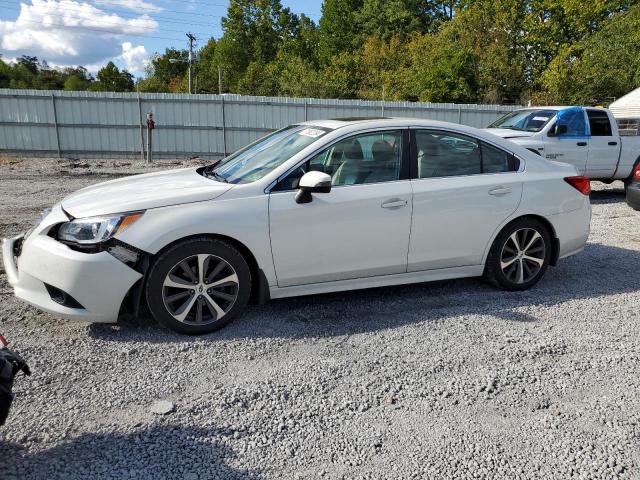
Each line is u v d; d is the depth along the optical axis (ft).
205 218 13.37
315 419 10.36
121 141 67.56
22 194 37.17
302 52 206.59
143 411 10.43
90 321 13.00
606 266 20.86
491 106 73.61
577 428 10.25
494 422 10.41
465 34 138.00
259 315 15.17
